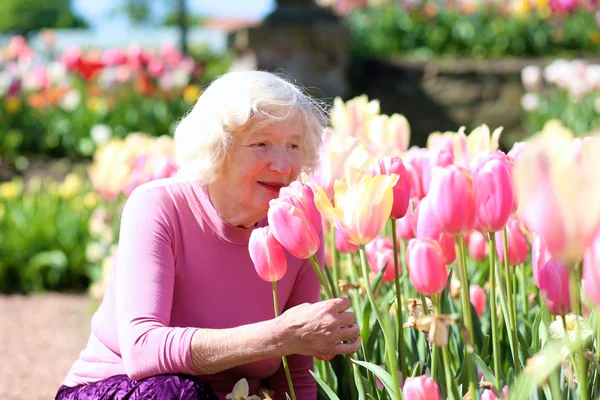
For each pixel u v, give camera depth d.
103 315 3.38
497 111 16.59
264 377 3.45
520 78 16.48
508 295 2.74
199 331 2.93
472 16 18.14
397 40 18.30
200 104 3.21
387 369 2.83
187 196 3.25
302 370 3.46
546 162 1.93
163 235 3.15
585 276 2.13
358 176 2.60
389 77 17.17
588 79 13.56
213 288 3.24
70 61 14.22
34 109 14.30
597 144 1.92
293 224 2.67
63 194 10.27
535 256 2.62
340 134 3.65
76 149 14.05
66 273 9.68
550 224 1.96
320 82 16.00
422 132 16.97
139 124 14.48
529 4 17.75
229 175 3.18
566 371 2.48
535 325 2.82
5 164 13.54
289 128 3.16
